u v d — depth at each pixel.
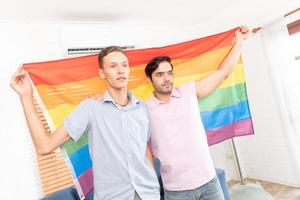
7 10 2.10
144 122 1.44
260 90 3.18
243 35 1.98
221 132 2.02
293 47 2.85
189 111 1.61
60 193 2.07
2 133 2.21
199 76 1.99
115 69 1.42
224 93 2.03
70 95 1.68
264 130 3.21
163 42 3.05
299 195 2.77
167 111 1.58
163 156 1.53
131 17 2.67
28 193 2.26
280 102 2.95
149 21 2.86
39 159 2.29
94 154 1.35
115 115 1.37
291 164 2.97
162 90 1.63
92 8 2.31
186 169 1.51
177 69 1.97
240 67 2.05
